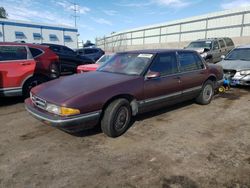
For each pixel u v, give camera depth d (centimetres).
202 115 514
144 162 316
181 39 2777
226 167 302
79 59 1248
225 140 384
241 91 763
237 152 342
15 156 335
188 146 363
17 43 622
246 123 463
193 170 296
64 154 341
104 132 393
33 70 624
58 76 721
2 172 294
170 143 374
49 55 692
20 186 266
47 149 357
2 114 536
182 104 602
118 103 384
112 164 312
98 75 453
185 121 476
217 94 721
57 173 292
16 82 596
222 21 2252
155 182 272
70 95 358
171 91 484
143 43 3500
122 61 493
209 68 590
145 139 390
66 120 338
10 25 2805
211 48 1248
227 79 773
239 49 895
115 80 409
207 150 349
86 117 352
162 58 475
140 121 473
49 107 358
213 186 264
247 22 2019
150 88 438
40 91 396
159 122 470
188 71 526
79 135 406
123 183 271
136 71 444
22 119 498
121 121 398
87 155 337
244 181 272
